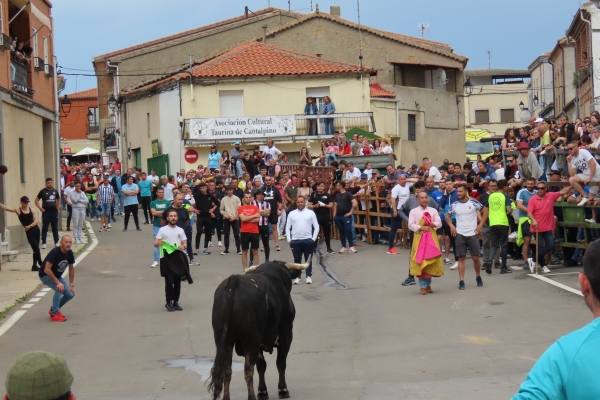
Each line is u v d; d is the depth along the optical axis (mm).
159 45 58781
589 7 43312
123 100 55219
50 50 36469
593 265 4000
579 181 20094
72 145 88500
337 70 47406
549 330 13820
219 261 24875
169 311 17250
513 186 21875
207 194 26828
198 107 47000
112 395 10812
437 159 55281
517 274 20156
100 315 17078
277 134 46625
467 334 13836
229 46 59250
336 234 30031
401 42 54531
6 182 28016
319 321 15609
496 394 10070
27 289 20156
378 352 12844
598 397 3854
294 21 54781
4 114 28141
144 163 52594
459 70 56906
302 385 11055
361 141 37969
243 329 9320
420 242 18094
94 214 40531
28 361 3289
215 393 9086
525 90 83875
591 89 43969
